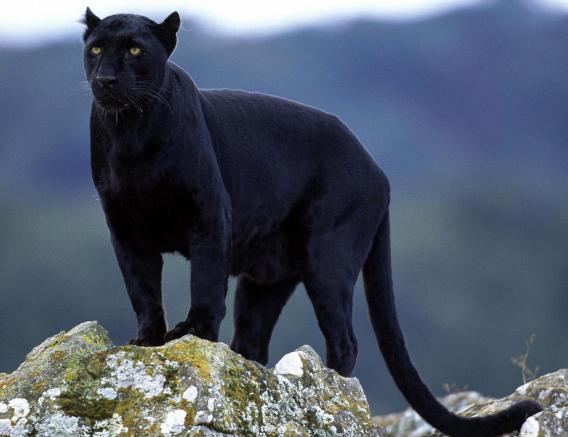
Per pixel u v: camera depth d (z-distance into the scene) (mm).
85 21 15852
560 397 16344
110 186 15555
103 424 12602
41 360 13078
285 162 17312
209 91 17141
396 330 18156
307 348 14086
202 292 15258
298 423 13312
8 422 12617
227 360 13133
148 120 15164
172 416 12453
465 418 16516
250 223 16953
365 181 17969
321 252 17484
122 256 15641
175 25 15656
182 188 15344
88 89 15680
